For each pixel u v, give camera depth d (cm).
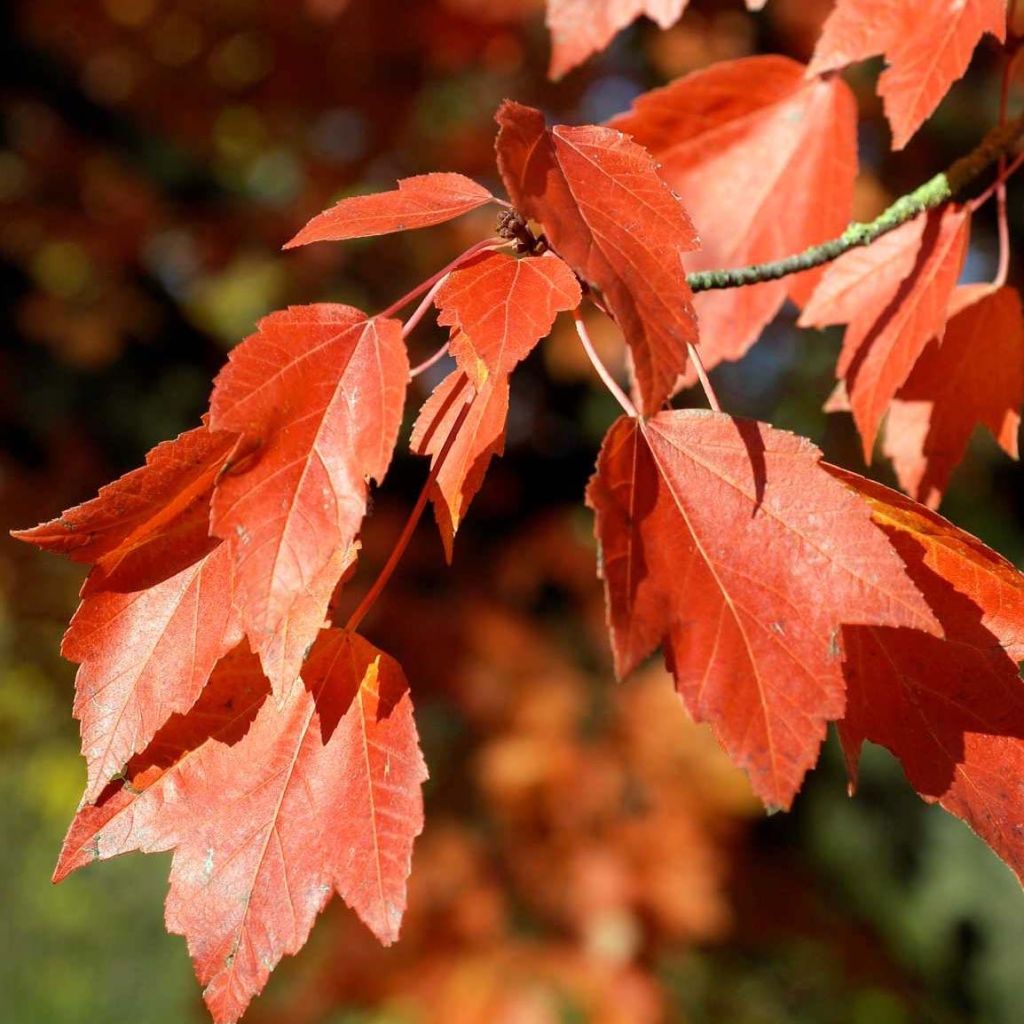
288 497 93
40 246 486
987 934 538
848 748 114
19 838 760
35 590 536
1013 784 110
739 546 99
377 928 99
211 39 452
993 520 538
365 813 102
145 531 105
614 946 362
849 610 97
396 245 488
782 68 158
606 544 96
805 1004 522
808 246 160
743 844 461
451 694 423
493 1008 349
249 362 95
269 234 497
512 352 99
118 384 513
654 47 414
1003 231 142
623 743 406
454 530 105
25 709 638
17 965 708
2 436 487
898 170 435
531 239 111
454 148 452
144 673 103
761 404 490
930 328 133
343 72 451
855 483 106
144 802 104
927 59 125
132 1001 684
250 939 101
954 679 112
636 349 94
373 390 97
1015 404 146
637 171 103
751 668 97
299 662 93
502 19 404
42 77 494
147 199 502
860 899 529
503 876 382
